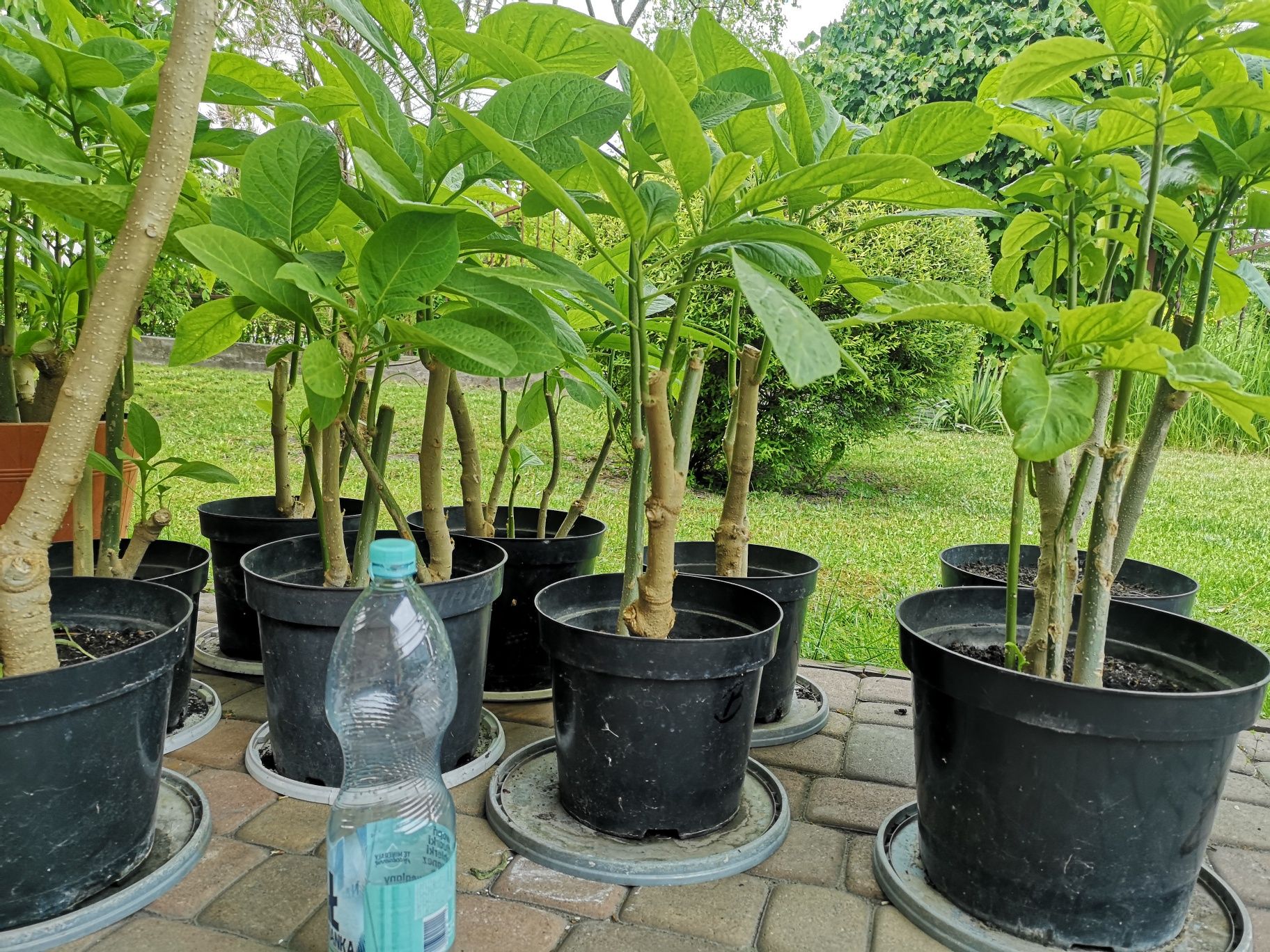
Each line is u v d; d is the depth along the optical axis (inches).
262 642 60.9
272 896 48.4
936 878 49.4
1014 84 46.2
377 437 64.2
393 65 56.3
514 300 49.7
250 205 47.6
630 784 53.1
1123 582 83.4
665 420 52.3
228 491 148.9
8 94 47.8
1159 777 42.2
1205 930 47.8
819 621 102.0
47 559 45.1
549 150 49.5
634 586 58.0
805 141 52.8
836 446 191.0
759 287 38.0
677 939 46.4
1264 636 100.7
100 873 45.8
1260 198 49.3
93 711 43.2
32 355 89.0
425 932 39.4
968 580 78.9
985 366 316.2
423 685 51.1
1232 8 37.9
